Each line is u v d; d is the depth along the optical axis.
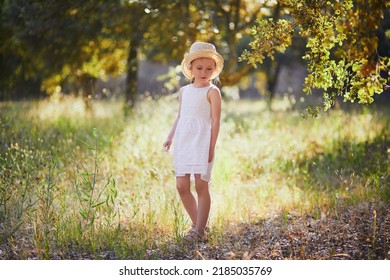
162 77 15.88
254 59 5.86
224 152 9.38
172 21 12.79
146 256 5.50
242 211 6.81
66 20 13.16
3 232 5.88
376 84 5.17
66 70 17.27
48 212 6.31
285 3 5.79
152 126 11.27
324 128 12.03
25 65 16.86
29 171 7.02
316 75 5.71
